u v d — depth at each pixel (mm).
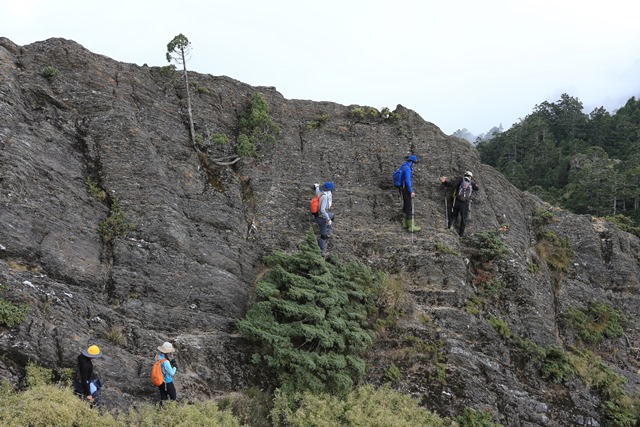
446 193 16141
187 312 10914
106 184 12125
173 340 10156
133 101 14625
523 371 12648
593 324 15586
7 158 10516
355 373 11070
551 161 63625
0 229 9430
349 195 15664
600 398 12891
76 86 13781
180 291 11164
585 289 16562
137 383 8961
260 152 16016
